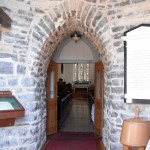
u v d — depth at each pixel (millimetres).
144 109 3219
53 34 3934
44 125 4785
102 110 5254
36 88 3807
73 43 6531
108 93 3975
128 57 3338
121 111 3439
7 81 3396
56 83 5898
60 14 3705
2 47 3359
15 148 3482
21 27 3541
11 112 3068
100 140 5125
